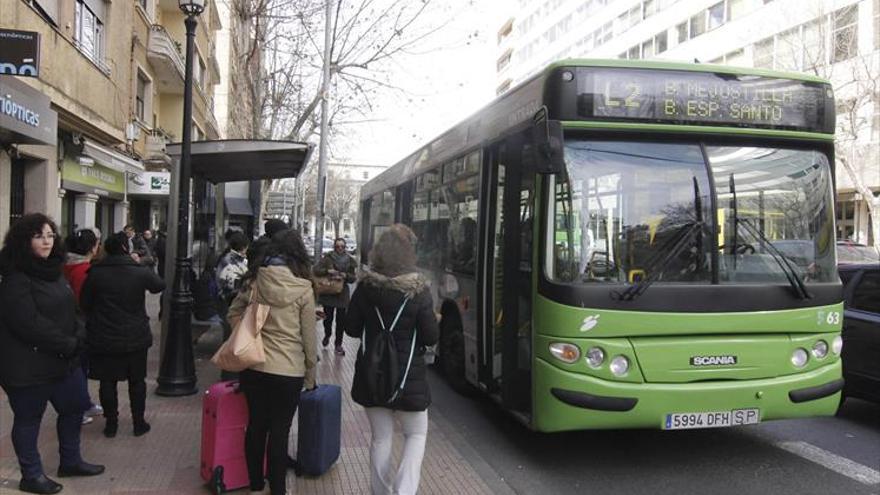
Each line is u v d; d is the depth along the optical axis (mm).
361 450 5645
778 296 5273
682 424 5066
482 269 6883
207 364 8938
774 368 5242
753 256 5328
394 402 4074
